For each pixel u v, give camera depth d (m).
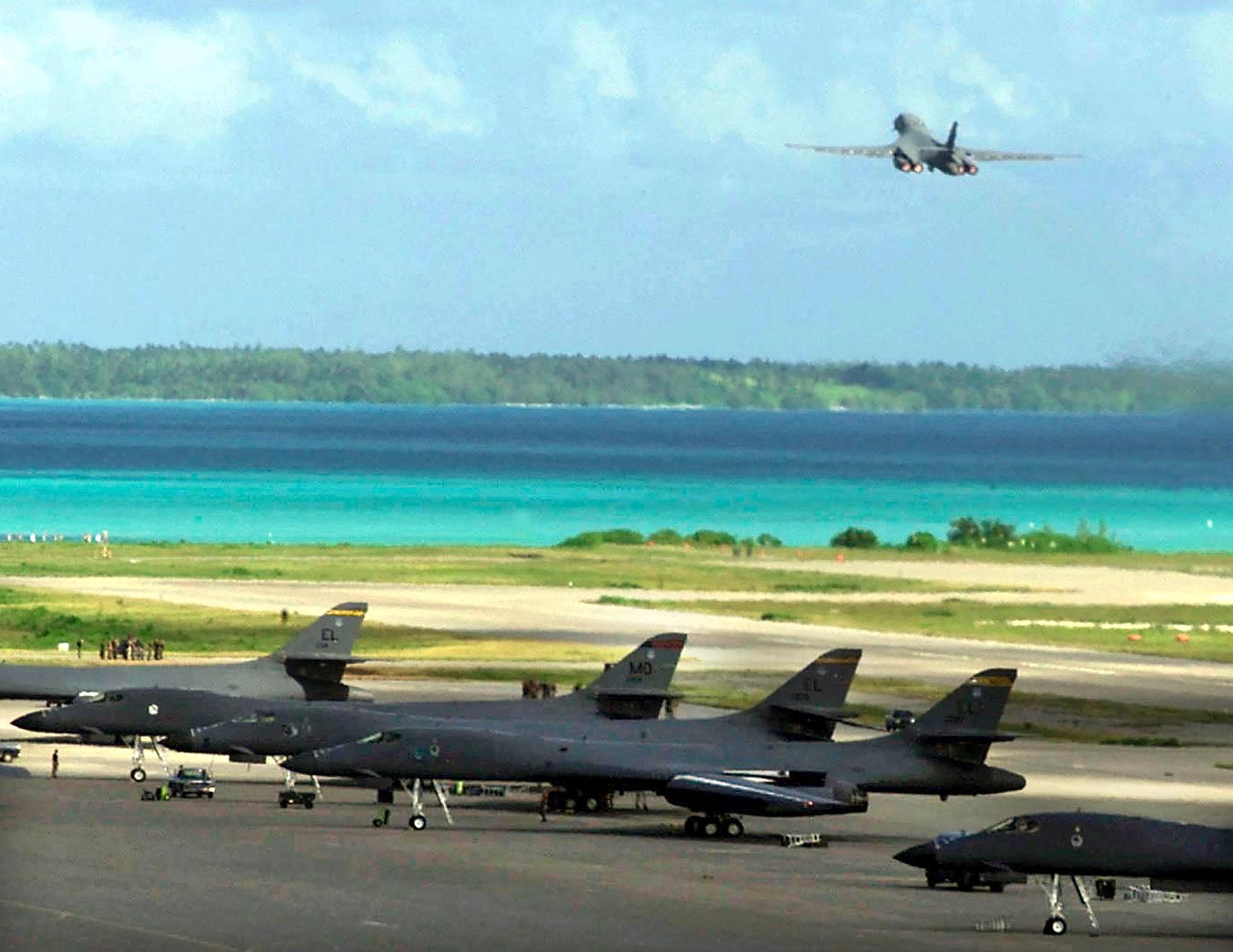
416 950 149.00
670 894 174.38
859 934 159.00
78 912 159.38
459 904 166.62
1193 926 168.50
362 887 173.50
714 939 155.38
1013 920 168.25
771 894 176.38
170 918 158.25
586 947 151.38
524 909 165.25
